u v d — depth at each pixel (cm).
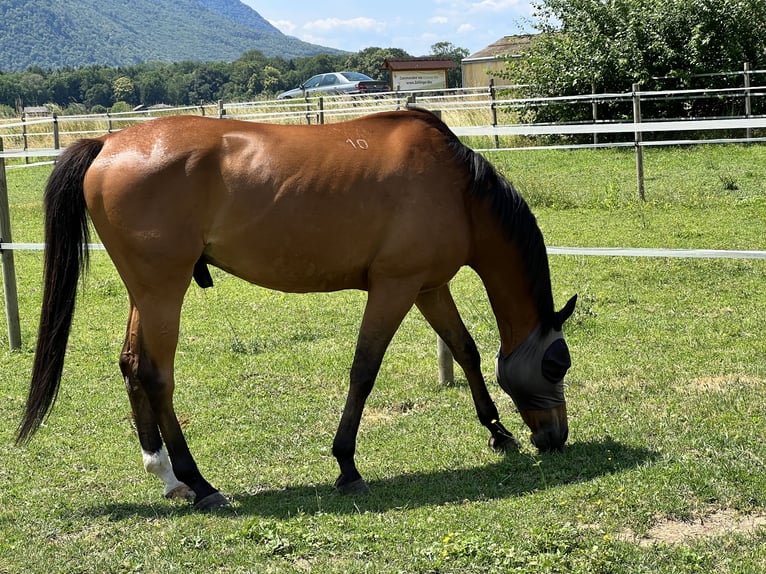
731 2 1844
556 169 1648
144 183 425
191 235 432
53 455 528
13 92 7819
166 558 377
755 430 492
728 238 1009
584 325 738
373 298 450
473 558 356
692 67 1862
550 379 473
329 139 448
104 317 875
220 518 423
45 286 446
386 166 441
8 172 2175
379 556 368
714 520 388
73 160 442
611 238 1052
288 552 377
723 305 779
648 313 771
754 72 1772
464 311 816
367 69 8062
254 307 881
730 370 609
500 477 459
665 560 348
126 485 481
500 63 3759
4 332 825
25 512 441
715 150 1694
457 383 634
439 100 2544
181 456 448
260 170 436
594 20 1945
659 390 579
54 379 447
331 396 617
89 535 413
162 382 441
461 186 454
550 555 351
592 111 1916
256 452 522
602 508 402
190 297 936
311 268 449
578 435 509
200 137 438
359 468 486
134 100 8138
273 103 2338
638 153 1291
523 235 465
